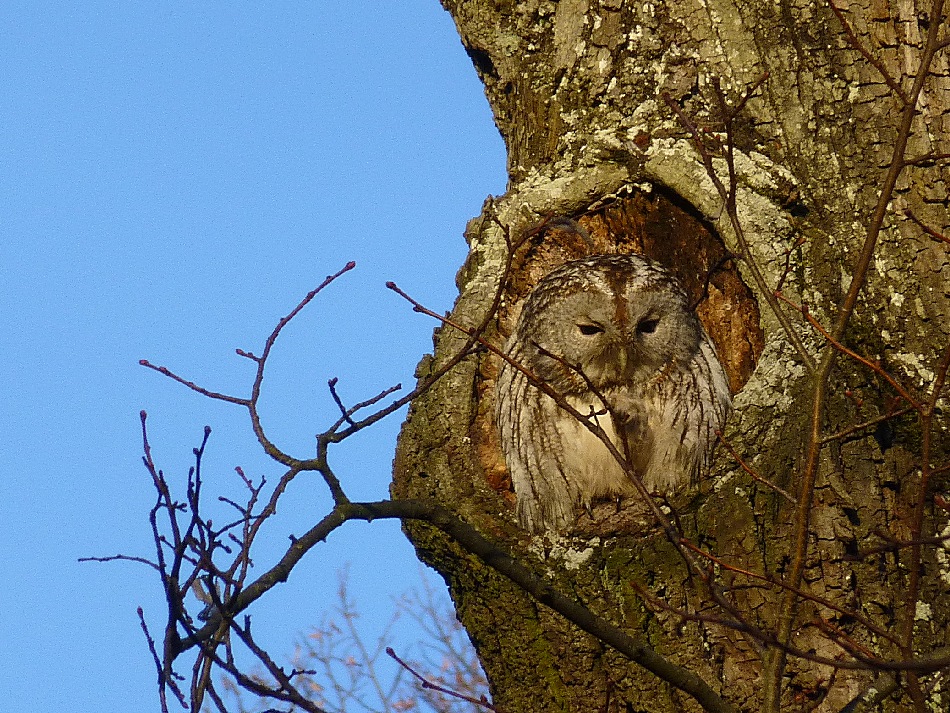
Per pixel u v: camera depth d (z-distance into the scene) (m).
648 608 9.97
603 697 10.05
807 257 10.76
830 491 10.01
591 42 11.91
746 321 13.00
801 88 11.07
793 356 10.42
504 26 12.60
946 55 11.02
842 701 9.52
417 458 11.16
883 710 9.62
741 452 10.23
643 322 12.45
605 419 12.39
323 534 7.70
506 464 12.81
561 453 12.52
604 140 11.66
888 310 10.41
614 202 12.01
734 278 12.98
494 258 11.84
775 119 11.09
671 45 11.54
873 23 11.03
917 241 10.55
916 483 10.04
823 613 9.76
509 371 12.73
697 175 11.16
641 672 9.92
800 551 7.64
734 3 11.40
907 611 7.30
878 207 7.86
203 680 6.94
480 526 10.72
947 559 9.89
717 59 11.37
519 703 10.44
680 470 12.60
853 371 10.30
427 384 8.38
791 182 10.92
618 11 11.81
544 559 10.39
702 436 12.65
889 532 9.80
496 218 11.70
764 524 10.01
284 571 7.47
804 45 11.12
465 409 11.17
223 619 7.17
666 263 13.09
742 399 10.47
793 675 9.64
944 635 9.76
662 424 12.59
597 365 12.38
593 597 10.12
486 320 8.82
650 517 10.27
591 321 12.41
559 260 13.33
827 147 10.90
